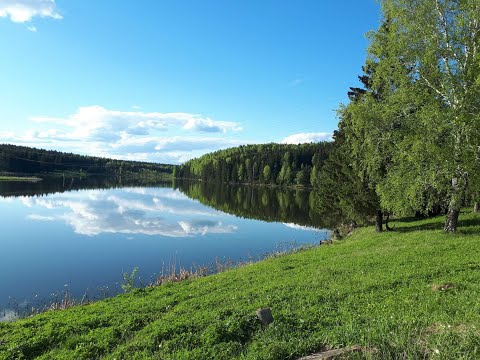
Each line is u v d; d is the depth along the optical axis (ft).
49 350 31.17
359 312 31.68
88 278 76.74
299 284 44.55
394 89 77.05
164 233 133.80
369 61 79.82
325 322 29.55
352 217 104.01
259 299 39.24
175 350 26.91
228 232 140.87
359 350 21.45
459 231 74.23
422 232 80.79
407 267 48.06
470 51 67.46
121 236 124.36
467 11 67.21
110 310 41.68
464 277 40.34
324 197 124.67
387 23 77.71
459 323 24.66
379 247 69.97
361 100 82.33
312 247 97.55
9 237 115.44
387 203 76.23
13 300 62.44
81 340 31.96
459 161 67.67
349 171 97.76
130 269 84.58
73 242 111.86
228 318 31.76
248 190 398.01
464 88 66.18
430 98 69.51
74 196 265.95
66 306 54.85
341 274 48.49
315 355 22.74
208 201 268.00
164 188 425.28
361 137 81.71
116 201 242.17
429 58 67.10
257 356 23.63
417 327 24.49
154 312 39.27
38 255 95.09
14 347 30.78
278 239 127.34
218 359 24.67
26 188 319.88
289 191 382.22
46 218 155.53
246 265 76.69
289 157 484.74
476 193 70.79
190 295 45.85
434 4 69.87
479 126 65.26
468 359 18.67
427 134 68.64
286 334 27.25
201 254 102.06
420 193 72.23
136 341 29.66
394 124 77.77
